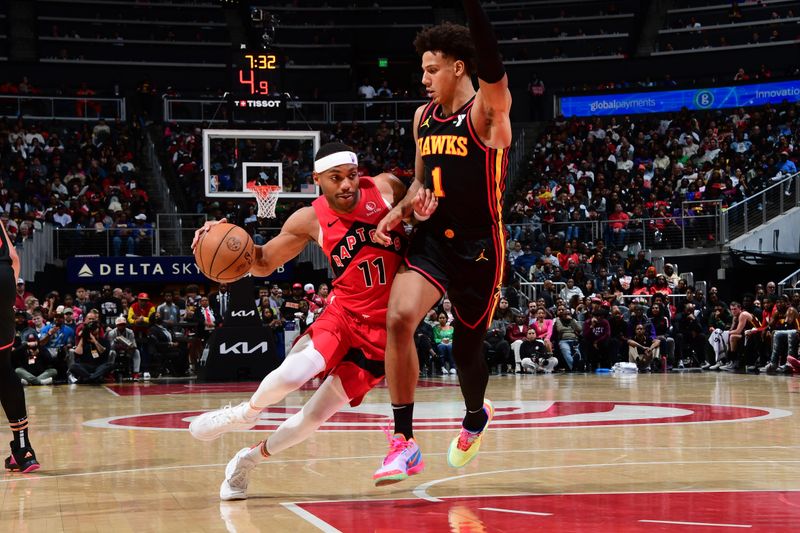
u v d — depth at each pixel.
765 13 28.94
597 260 18.75
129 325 15.11
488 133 3.74
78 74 27.45
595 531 3.17
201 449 5.88
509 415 7.98
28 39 27.91
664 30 29.05
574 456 5.29
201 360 15.50
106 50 28.44
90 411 9.03
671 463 4.96
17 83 26.86
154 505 3.86
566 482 4.32
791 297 16.52
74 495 4.14
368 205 3.94
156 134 25.23
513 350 15.63
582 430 6.75
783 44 27.39
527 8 30.66
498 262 3.91
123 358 14.34
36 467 4.95
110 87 27.69
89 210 20.70
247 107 16.31
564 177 23.14
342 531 3.23
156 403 10.02
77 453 5.72
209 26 29.39
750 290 19.84
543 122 26.78
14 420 4.99
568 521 3.36
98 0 29.05
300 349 3.90
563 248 19.62
